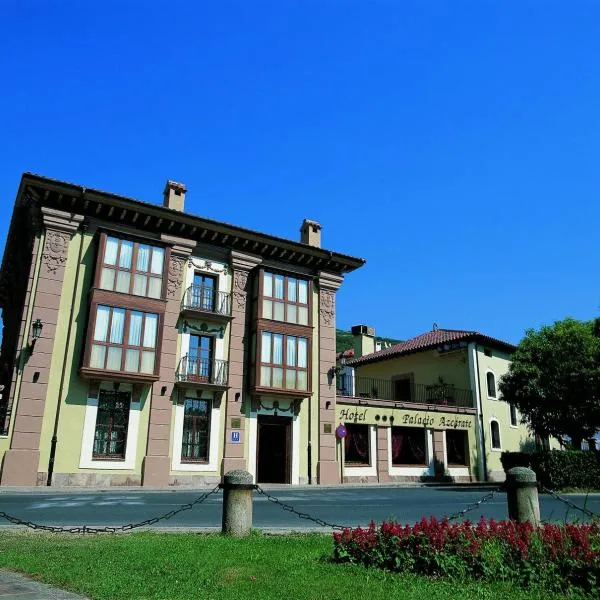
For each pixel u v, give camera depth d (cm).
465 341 3438
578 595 530
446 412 3167
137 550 704
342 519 1151
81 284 2156
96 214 2245
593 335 2600
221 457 2327
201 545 747
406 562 627
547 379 2494
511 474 820
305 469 2538
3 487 1794
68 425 2014
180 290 2392
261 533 889
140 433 2158
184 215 2386
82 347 2102
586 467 2525
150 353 2208
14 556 664
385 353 3956
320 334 2745
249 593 508
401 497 1770
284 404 2552
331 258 2803
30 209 2281
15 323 2561
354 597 503
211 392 2373
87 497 1570
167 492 1842
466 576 593
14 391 1958
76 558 653
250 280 2620
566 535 632
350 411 2781
